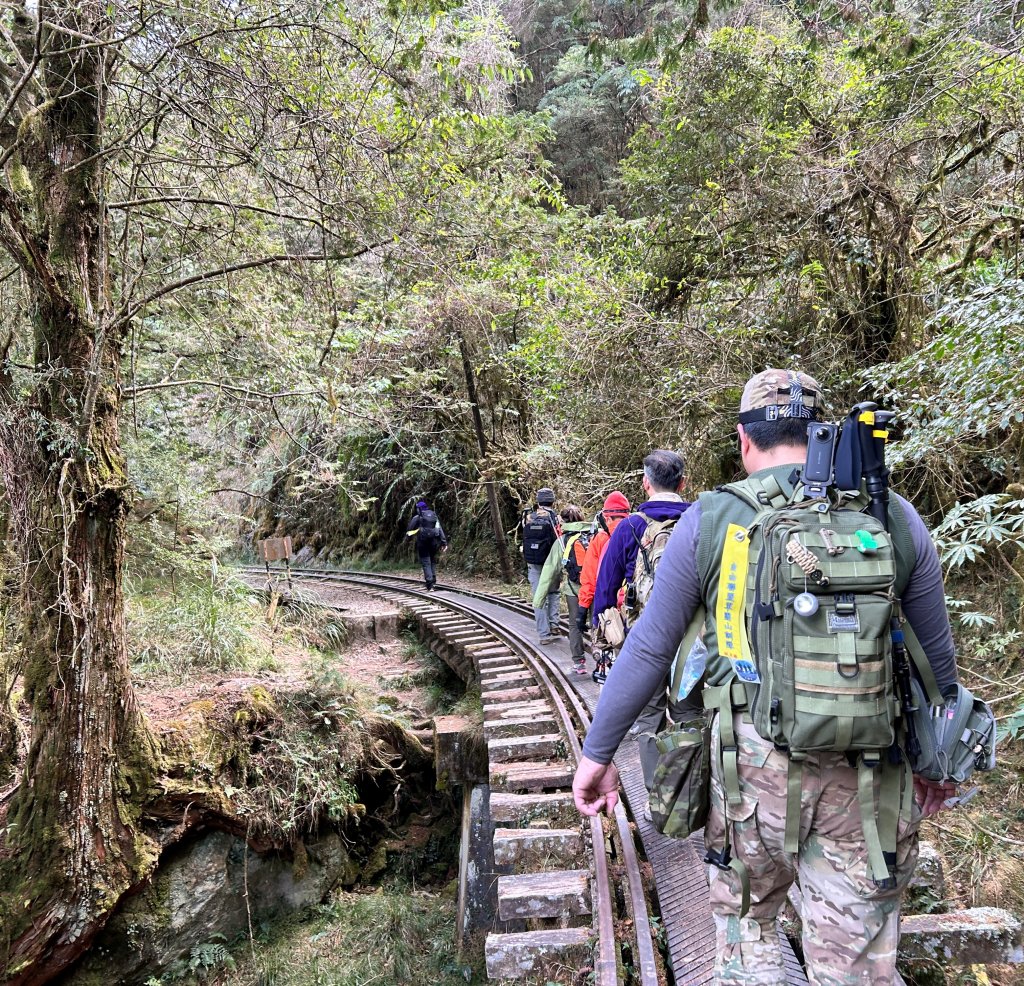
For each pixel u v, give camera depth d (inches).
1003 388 162.1
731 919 67.1
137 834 207.3
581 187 690.8
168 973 219.6
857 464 60.7
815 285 296.5
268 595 437.4
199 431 391.5
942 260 279.1
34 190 187.2
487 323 459.5
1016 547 201.3
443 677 408.2
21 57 179.5
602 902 127.9
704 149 296.2
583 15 238.1
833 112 279.0
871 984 57.8
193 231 242.5
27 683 191.3
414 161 217.9
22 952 183.9
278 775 254.7
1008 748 168.4
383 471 748.0
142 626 305.1
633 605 153.3
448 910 267.4
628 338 337.4
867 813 56.8
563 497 459.2
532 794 192.9
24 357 239.6
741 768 60.6
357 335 322.0
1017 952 110.4
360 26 196.4
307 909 259.1
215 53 185.6
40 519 186.4
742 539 61.9
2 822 198.7
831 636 55.1
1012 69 209.6
